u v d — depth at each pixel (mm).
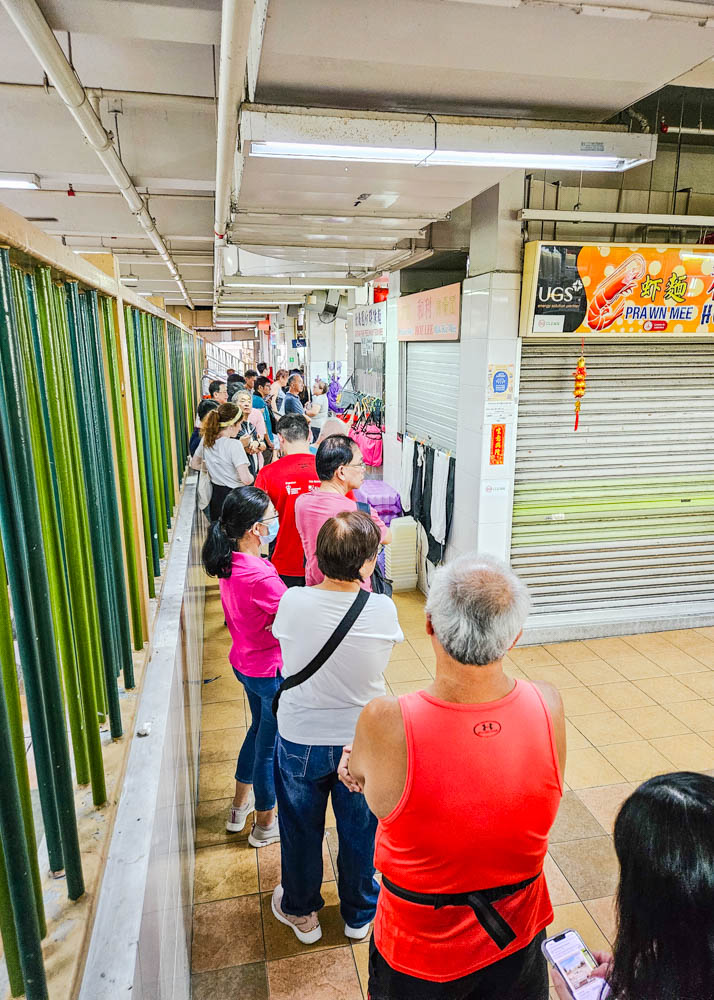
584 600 4820
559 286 4027
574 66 2217
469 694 1251
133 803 1562
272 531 3500
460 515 4793
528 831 1266
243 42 1799
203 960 2242
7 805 951
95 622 1635
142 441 2914
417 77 2305
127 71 3682
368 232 4203
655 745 3463
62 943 1143
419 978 1325
